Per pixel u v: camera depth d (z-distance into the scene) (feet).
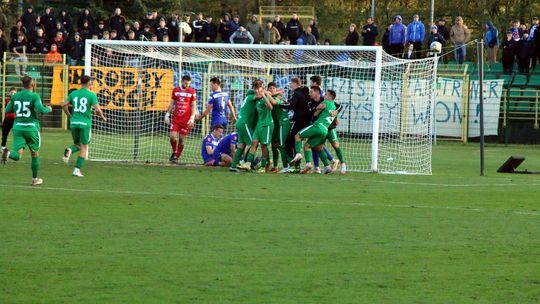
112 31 280.31
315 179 150.10
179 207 112.88
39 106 129.80
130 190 128.67
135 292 70.38
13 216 103.24
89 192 125.29
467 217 109.60
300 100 158.30
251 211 110.83
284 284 73.72
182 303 67.46
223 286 72.69
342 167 162.30
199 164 173.78
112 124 203.00
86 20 289.33
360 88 239.09
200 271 77.61
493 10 396.37
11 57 287.69
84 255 83.25
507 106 276.00
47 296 68.90
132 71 196.24
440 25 296.51
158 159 184.85
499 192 136.67
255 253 85.46
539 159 219.00
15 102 130.52
